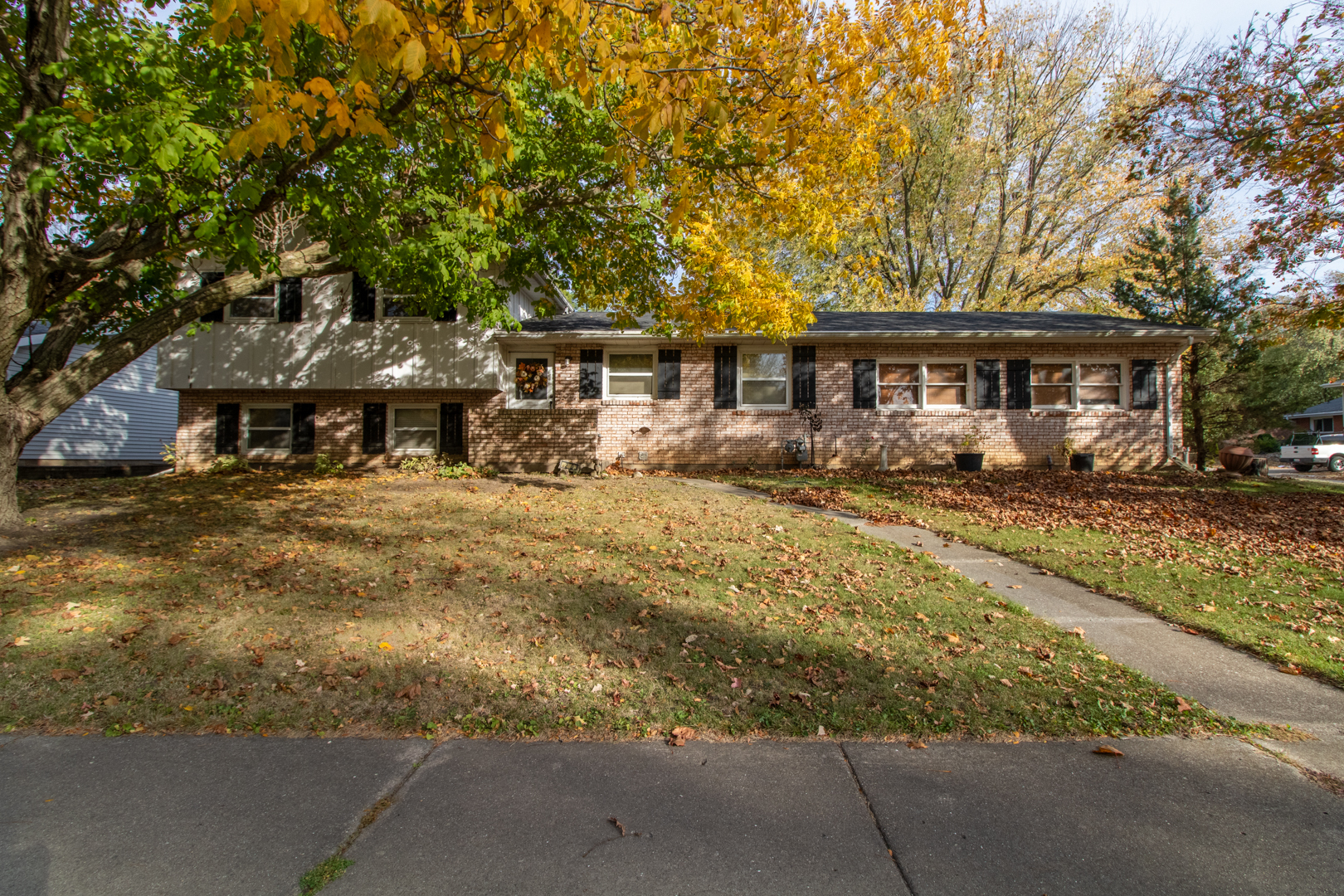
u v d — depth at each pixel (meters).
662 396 15.41
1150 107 12.24
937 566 6.51
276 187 6.56
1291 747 3.20
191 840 2.41
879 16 5.47
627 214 10.22
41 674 3.72
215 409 15.23
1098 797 2.73
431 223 8.23
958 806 2.66
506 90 4.01
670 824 2.52
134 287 8.95
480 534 7.15
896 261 26.95
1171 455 15.32
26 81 6.36
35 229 6.55
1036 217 26.34
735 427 15.42
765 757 3.04
